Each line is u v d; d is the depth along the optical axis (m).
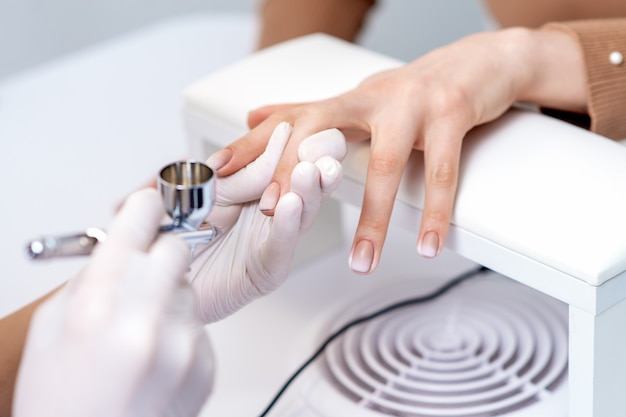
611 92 0.60
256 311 0.68
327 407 0.57
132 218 0.35
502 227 0.47
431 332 0.63
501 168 0.50
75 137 0.93
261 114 0.56
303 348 0.64
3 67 1.60
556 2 0.79
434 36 1.44
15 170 0.88
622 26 0.62
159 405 0.32
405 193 0.51
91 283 0.32
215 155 0.49
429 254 0.47
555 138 0.53
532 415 0.55
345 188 0.54
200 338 0.34
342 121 0.51
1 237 0.78
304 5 0.91
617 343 0.46
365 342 0.62
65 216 0.81
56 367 0.31
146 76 1.03
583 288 0.44
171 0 1.57
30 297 0.71
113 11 1.60
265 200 0.46
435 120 0.52
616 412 0.48
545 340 0.61
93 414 0.31
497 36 0.59
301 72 0.65
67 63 1.08
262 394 0.59
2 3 1.56
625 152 0.51
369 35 1.45
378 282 0.71
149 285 0.32
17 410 0.33
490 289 0.68
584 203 0.47
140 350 0.31
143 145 0.91
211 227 0.38
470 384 0.57
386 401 0.57
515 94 0.57
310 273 0.73
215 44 1.09
